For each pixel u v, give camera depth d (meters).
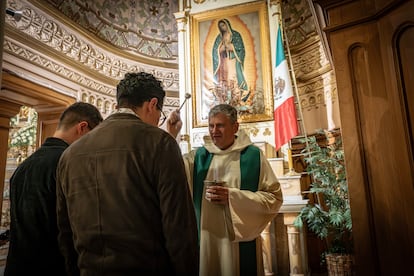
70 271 1.04
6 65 3.28
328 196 3.33
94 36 4.65
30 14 3.62
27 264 1.14
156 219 0.93
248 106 4.66
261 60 4.79
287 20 5.17
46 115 4.19
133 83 1.11
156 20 5.89
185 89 5.02
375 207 1.28
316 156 3.46
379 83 1.31
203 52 5.06
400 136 1.21
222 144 1.70
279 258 3.88
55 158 1.25
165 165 0.93
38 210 1.17
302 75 4.91
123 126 0.99
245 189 1.63
